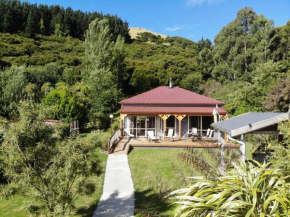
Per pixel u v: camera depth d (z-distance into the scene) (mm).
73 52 67312
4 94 30250
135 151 19078
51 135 7023
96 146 7520
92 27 44406
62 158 6527
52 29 84500
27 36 71500
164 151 18984
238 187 4055
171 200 9258
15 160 6141
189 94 26844
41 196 6707
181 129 24312
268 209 3904
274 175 4406
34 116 6629
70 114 26828
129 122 24641
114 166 14656
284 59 46844
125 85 54062
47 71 47000
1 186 6535
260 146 14430
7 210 9055
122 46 48531
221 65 53875
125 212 8570
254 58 49594
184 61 61219
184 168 14133
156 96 26438
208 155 17188
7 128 6453
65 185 6805
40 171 6621
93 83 36094
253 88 29125
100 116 31188
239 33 57156
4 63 51125
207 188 4504
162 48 82875
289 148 7773
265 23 53375
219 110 23156
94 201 9664
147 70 55094
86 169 6922
